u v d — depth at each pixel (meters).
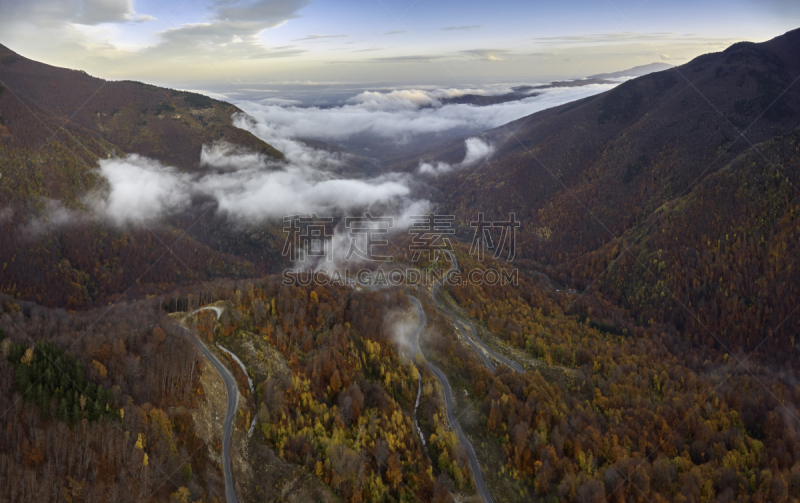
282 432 105.75
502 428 129.88
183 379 107.12
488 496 114.06
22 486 78.38
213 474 95.44
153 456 90.06
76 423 88.62
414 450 116.88
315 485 98.69
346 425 115.50
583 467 119.31
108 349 107.88
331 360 134.88
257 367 124.19
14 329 111.06
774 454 126.75
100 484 83.00
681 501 110.00
